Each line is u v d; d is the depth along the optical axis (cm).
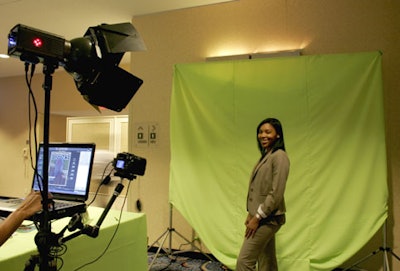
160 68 311
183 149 268
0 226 91
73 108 514
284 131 246
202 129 266
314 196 235
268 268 207
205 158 263
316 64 244
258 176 198
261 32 280
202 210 258
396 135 239
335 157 234
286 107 247
